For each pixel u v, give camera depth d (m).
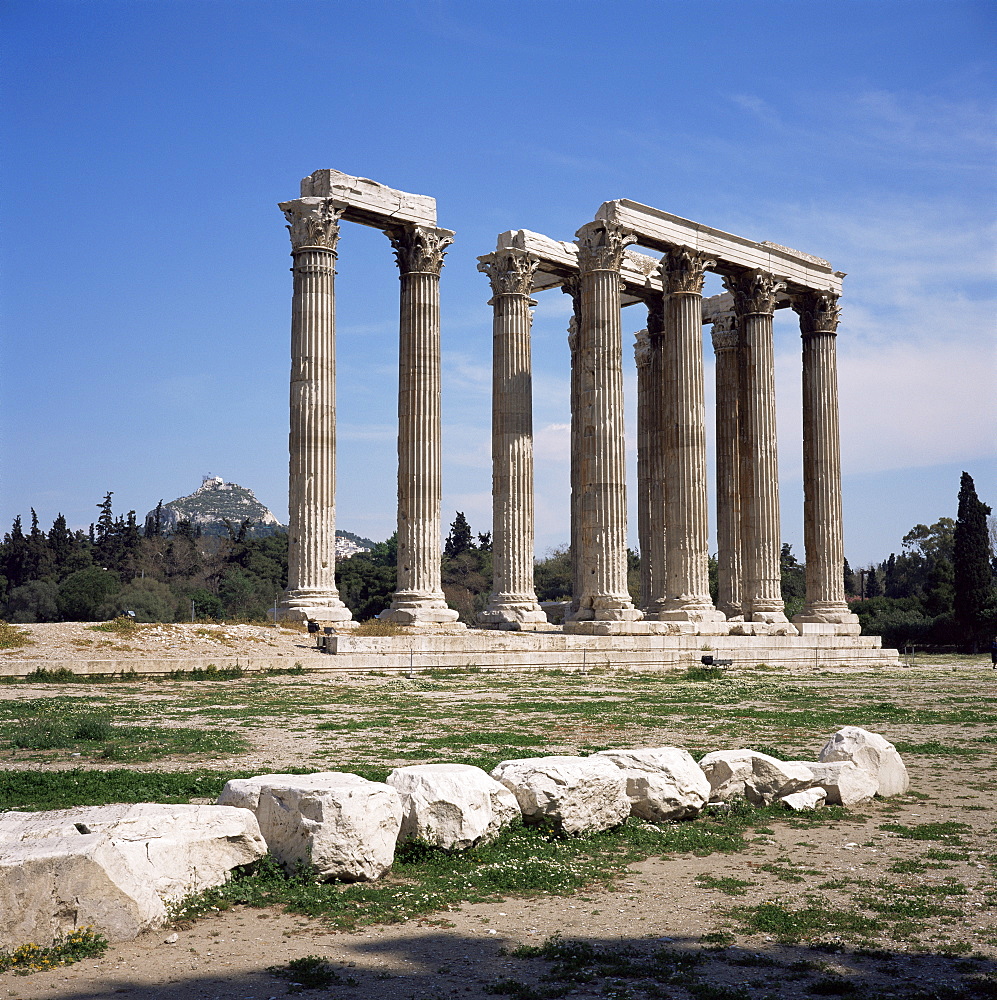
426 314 49.47
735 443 61.50
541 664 43.38
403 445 49.12
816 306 60.53
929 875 12.70
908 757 21.89
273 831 12.15
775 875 12.71
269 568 142.50
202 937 10.29
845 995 8.89
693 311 52.94
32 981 9.12
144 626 39.88
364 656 38.69
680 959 9.72
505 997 8.87
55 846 10.24
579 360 54.78
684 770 15.52
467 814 12.98
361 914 10.95
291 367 46.38
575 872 12.48
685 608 50.94
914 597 120.00
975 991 9.05
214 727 23.58
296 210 46.50
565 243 56.53
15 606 121.31
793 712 29.23
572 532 58.44
